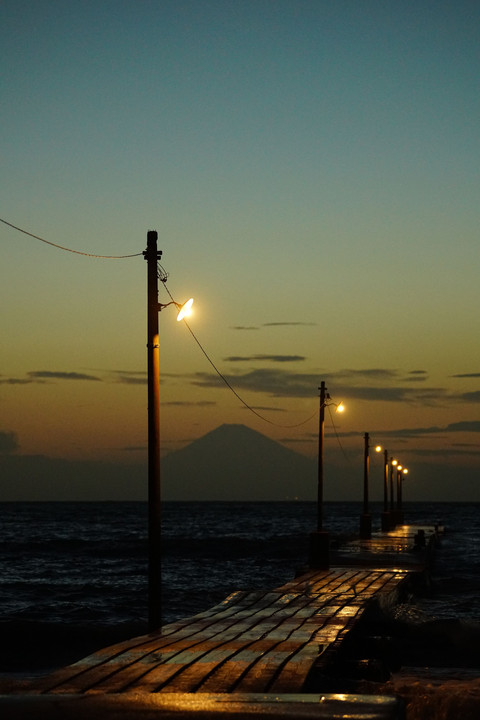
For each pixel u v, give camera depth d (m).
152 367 18.47
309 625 17.94
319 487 34.62
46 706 8.78
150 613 18.14
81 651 24.00
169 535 113.25
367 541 56.97
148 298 18.58
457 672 18.64
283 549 77.31
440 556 66.81
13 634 25.31
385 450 79.31
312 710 8.53
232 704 8.83
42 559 68.94
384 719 8.18
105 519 194.50
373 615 22.66
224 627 17.56
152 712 8.51
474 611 31.03
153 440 18.42
